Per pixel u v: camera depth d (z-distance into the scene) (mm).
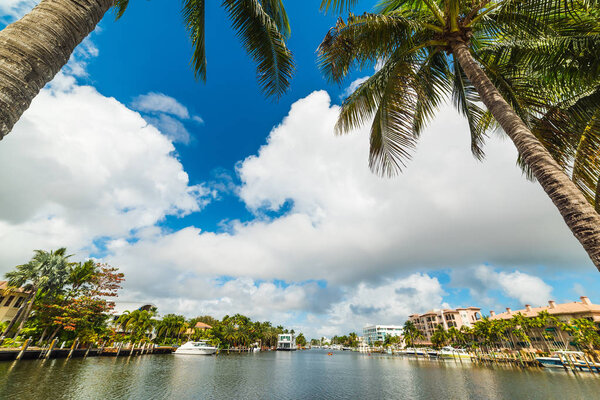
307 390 25375
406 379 33906
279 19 6430
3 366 22734
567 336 50531
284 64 6020
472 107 7367
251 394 22391
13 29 1958
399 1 6582
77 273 34375
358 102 6793
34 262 31328
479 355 63781
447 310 95500
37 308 30469
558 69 5320
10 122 1779
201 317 116812
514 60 5984
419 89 6492
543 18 4750
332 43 5863
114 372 26797
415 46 6164
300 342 198125
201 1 5832
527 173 6738
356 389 26547
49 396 15953
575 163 5277
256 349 107438
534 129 6020
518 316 57594
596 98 5090
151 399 18078
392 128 6621
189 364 41844
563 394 24156
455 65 7094
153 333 66250
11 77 1801
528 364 51281
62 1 2174
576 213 3279
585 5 4051
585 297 55156
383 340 143250
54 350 29906
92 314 34375
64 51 2150
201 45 5918
